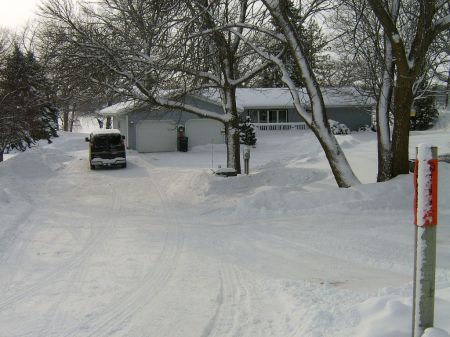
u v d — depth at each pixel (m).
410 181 13.60
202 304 6.35
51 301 6.65
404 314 4.55
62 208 14.83
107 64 16.38
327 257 8.61
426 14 12.82
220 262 8.44
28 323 5.88
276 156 31.97
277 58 15.95
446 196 12.79
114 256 9.05
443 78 23.83
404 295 5.70
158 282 7.37
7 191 16.31
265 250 9.23
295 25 15.73
